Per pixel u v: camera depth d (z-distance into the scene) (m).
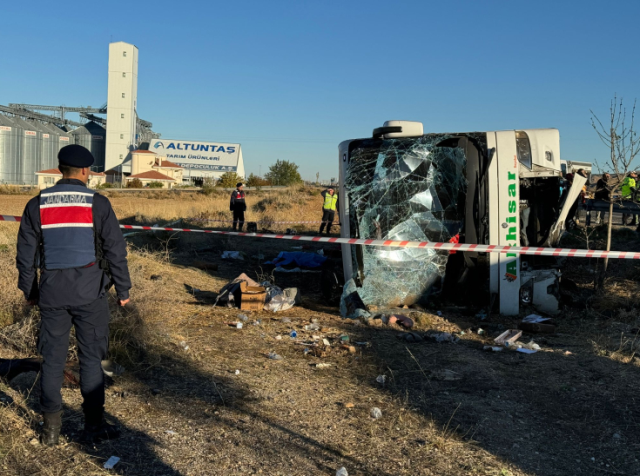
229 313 7.08
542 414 4.19
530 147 7.30
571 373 5.11
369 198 7.71
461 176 7.80
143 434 3.61
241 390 4.45
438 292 7.81
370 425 3.89
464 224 7.82
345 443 3.62
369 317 6.93
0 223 13.00
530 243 7.90
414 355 5.58
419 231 7.83
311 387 4.60
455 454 3.51
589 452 3.60
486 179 7.16
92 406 3.43
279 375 4.84
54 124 133.00
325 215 17.75
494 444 3.68
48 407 3.33
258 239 15.84
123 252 3.40
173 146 97.62
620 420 4.09
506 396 4.54
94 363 3.43
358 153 7.75
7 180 111.50
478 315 7.28
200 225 18.62
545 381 4.91
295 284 9.68
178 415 3.93
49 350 3.33
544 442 3.73
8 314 5.73
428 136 7.59
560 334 6.52
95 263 3.34
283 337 6.07
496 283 7.29
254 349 5.58
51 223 3.26
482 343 6.13
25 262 3.26
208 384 4.54
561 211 7.34
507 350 5.88
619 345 5.99
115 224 3.39
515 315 7.26
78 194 3.32
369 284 7.59
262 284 7.92
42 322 3.34
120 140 104.06
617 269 9.83
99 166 124.38
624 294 8.12
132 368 4.79
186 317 6.71
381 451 3.53
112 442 3.47
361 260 7.51
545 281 7.33
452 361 5.42
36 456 3.24
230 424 3.82
